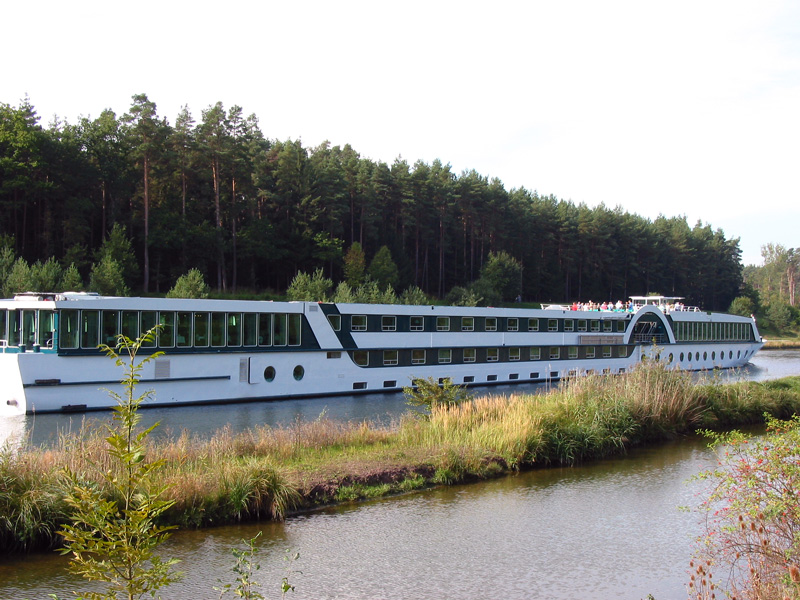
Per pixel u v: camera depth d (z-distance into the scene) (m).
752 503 13.38
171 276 83.50
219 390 38.66
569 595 14.44
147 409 36.09
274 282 99.06
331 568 15.39
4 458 16.73
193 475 18.20
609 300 137.62
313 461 22.41
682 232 148.88
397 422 32.53
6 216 76.75
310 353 42.16
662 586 14.95
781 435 14.65
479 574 15.39
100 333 34.72
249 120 106.75
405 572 15.35
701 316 67.50
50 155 77.50
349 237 105.06
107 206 85.44
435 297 107.19
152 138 79.81
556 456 26.02
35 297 35.12
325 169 97.75
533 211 130.25
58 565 14.83
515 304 111.94
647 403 31.12
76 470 16.52
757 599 12.33
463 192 112.50
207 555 15.78
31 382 32.75
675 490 22.33
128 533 9.08
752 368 71.00
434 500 20.69
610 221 137.50
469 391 46.88
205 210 90.56
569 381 33.56
